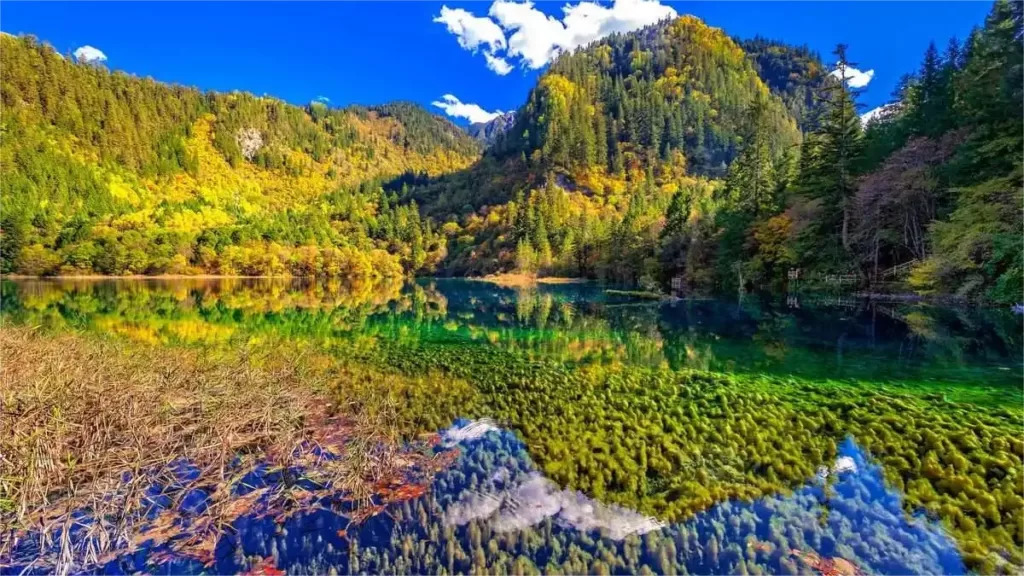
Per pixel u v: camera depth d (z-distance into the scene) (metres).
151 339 15.97
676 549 4.62
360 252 83.25
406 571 4.35
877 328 16.44
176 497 5.30
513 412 8.51
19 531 4.60
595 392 9.72
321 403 8.85
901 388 9.34
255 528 4.91
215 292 42.28
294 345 15.12
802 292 28.09
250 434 6.76
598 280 59.41
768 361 12.26
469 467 6.31
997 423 7.23
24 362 9.51
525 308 28.72
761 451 6.66
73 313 23.56
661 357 13.22
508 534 4.87
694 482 5.86
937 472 5.87
